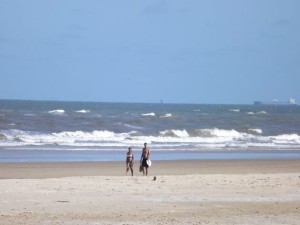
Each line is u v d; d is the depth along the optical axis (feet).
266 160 301.63
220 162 284.82
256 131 566.36
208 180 176.45
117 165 262.67
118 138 453.17
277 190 157.28
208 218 113.91
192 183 169.17
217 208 126.52
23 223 106.73
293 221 111.75
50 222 107.96
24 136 428.97
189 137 485.56
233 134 534.37
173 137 475.31
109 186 160.56
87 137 451.12
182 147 397.60
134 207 126.41
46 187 156.15
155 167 255.09
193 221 110.42
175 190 154.92
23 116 580.30
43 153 325.21
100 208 124.47
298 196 146.61
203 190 155.63
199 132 519.60
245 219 113.29
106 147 379.35
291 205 131.85
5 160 278.87
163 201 135.54
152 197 141.79
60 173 226.99
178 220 111.45
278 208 127.34
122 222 108.58
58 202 131.64
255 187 162.40
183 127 581.94
